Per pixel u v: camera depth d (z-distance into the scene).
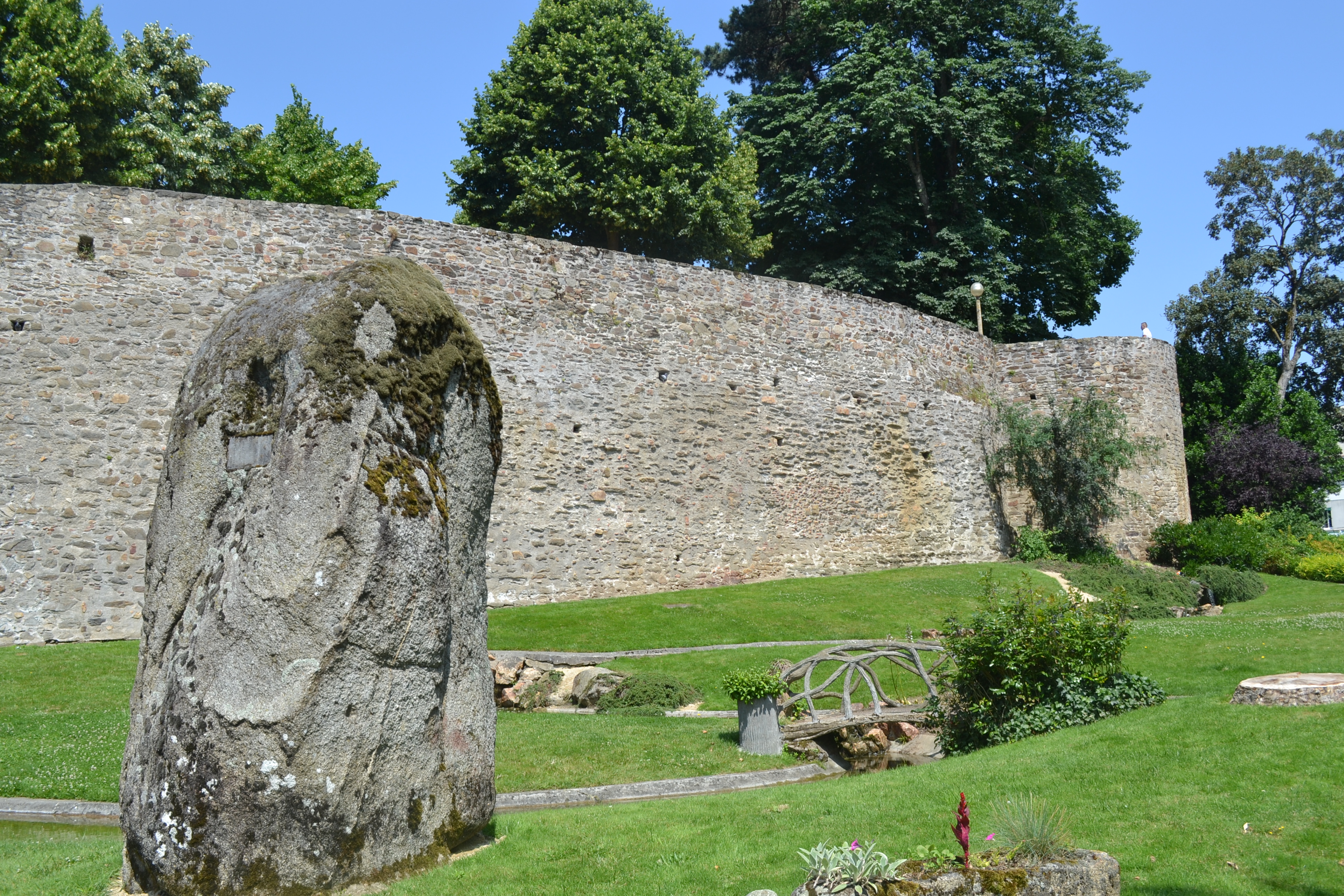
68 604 13.48
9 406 13.59
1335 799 5.95
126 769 5.06
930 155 32.56
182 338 14.54
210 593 4.99
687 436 19.03
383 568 5.00
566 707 12.01
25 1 20.59
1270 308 36.00
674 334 19.19
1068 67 30.27
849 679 10.21
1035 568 21.77
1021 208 32.44
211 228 14.95
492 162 26.78
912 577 20.05
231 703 4.75
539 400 17.33
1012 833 4.82
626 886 5.18
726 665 12.98
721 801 7.32
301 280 5.62
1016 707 8.94
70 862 6.02
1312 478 31.64
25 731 9.75
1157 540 24.09
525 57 26.06
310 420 5.03
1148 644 13.55
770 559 19.83
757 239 30.41
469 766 5.54
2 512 13.34
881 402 22.17
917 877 4.36
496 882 5.16
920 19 29.92
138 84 23.69
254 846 4.67
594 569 17.55
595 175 26.20
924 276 30.78
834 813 6.59
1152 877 5.17
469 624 5.66
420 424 5.43
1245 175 36.84
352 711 4.88
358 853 4.90
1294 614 17.25
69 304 14.05
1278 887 4.99
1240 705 8.10
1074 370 24.88
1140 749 7.30
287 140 29.53
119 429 14.05
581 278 18.14
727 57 36.00
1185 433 34.25
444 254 16.64
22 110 19.95
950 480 23.20
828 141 29.75
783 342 20.77
